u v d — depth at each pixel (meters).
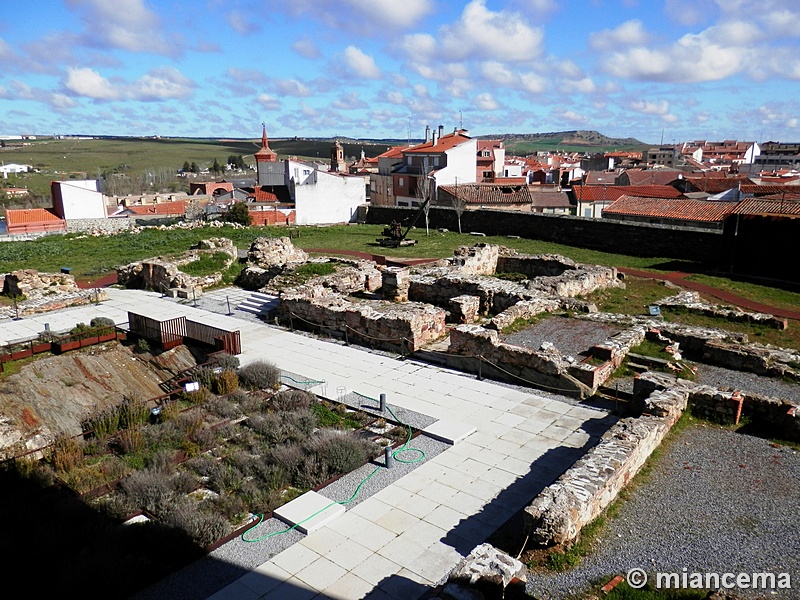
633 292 25.78
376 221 59.53
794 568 8.72
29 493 11.73
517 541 9.98
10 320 23.62
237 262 33.12
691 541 9.43
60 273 30.72
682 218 43.91
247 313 24.97
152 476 11.89
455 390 16.64
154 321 20.58
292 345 20.84
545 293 22.62
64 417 16.23
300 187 60.72
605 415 14.84
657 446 12.48
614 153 139.00
